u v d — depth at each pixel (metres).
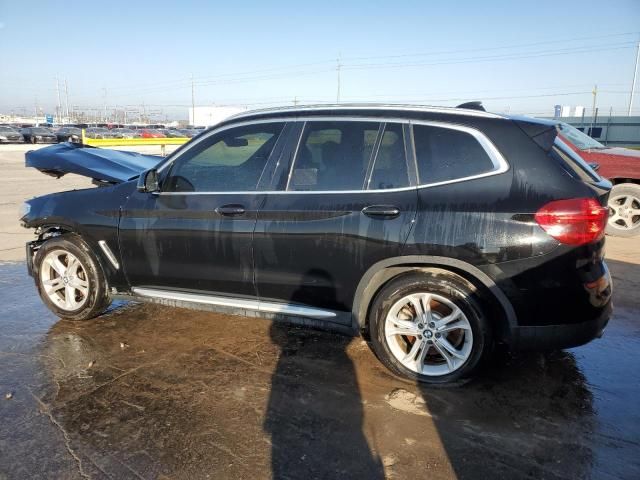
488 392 3.29
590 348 3.95
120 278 4.20
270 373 3.55
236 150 3.82
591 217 2.95
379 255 3.27
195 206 3.79
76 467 2.58
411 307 3.46
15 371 3.57
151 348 3.95
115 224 4.07
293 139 3.65
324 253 3.42
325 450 2.72
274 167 3.66
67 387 3.36
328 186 3.48
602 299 3.09
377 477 2.52
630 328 4.34
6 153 31.73
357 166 3.44
